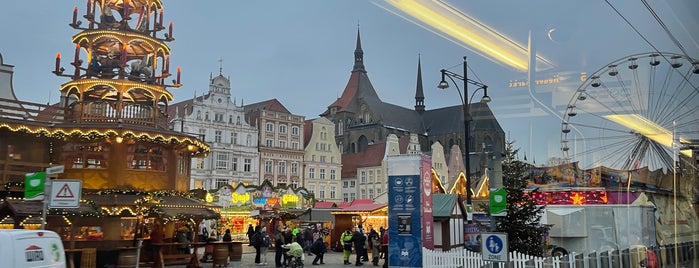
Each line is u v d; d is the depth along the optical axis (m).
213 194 48.81
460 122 127.81
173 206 24.52
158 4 31.36
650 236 18.61
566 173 20.77
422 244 19.64
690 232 13.52
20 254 10.52
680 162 13.56
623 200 19.30
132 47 32.06
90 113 27.81
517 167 19.33
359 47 138.12
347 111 130.12
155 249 24.06
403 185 20.14
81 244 23.34
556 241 21.80
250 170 78.69
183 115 74.25
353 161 101.50
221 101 77.06
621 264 16.67
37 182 13.37
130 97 31.72
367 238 29.47
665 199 16.98
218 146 75.00
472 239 25.73
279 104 87.50
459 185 44.31
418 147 103.94
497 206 15.38
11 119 25.64
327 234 38.53
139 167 27.59
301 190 53.44
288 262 24.42
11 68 31.95
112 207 23.86
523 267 15.78
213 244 25.33
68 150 26.92
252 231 38.19
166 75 31.05
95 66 29.94
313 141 90.88
